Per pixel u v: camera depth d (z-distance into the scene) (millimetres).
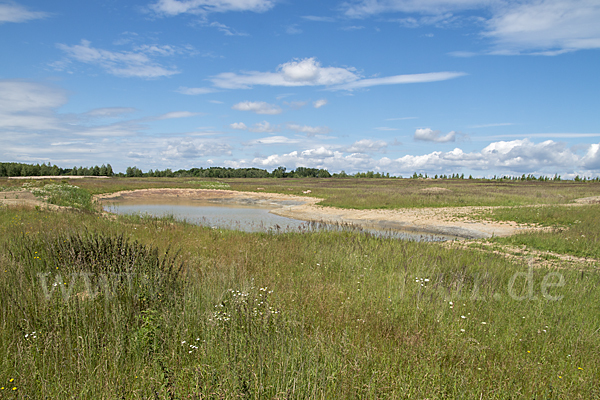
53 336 3641
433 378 3262
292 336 3986
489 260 9102
